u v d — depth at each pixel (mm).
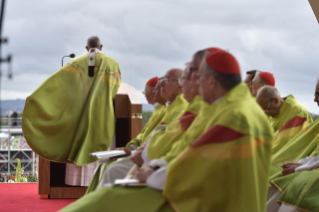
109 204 2426
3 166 25547
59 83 5613
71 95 5633
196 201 2369
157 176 2500
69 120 5586
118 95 5992
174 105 3613
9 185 6875
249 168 2328
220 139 2365
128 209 2420
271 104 4387
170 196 2410
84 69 5723
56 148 5531
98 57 5773
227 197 2338
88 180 5750
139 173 2602
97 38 5941
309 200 3400
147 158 3057
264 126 2471
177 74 3662
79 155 5441
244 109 2422
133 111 5676
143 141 4281
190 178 2377
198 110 2938
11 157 25734
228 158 2332
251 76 5066
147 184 2521
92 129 5578
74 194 5840
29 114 5434
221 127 2371
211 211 2352
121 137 6312
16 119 29078
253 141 2371
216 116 2457
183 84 2986
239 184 2328
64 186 5883
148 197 2471
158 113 4457
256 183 2354
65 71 5680
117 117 5984
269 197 3949
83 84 5680
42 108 5461
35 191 6340
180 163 2396
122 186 2551
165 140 2977
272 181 3812
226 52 2578
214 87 2539
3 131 28625
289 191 3588
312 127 4109
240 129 2355
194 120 2711
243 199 2320
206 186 2352
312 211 3354
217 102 2547
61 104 5586
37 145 5434
